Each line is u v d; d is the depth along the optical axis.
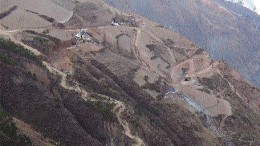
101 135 114.25
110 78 154.50
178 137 143.50
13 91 109.75
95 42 173.88
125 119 124.31
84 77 140.88
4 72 112.94
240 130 162.50
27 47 142.00
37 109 107.44
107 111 121.00
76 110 118.19
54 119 107.00
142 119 132.38
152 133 127.94
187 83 177.88
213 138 153.50
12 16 160.88
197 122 157.25
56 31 163.75
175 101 162.62
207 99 170.75
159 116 149.88
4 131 87.94
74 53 155.88
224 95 179.00
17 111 105.44
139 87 159.00
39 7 175.88
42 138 97.94
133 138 119.12
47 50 146.75
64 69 141.38
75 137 105.56
